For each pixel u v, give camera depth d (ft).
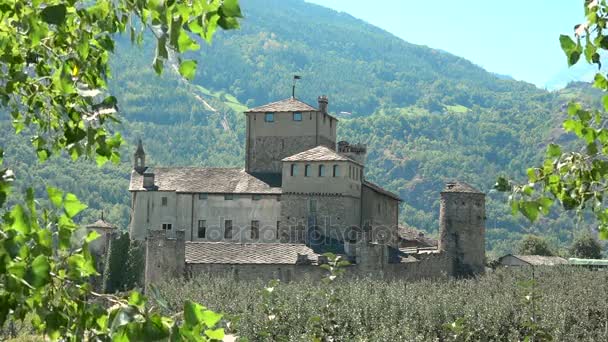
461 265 330.13
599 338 148.66
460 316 159.12
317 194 281.95
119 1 32.17
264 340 126.41
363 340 129.08
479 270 330.95
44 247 27.61
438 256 318.65
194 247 253.65
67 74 33.68
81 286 30.19
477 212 332.39
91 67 38.45
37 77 39.91
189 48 30.45
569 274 295.48
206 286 213.66
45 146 42.45
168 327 27.37
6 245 26.17
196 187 298.35
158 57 29.19
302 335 119.44
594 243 561.43
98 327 30.35
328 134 320.29
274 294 157.58
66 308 30.68
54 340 30.50
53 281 29.25
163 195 297.53
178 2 29.30
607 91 40.06
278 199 291.79
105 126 39.96
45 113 42.09
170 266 245.04
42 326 32.65
